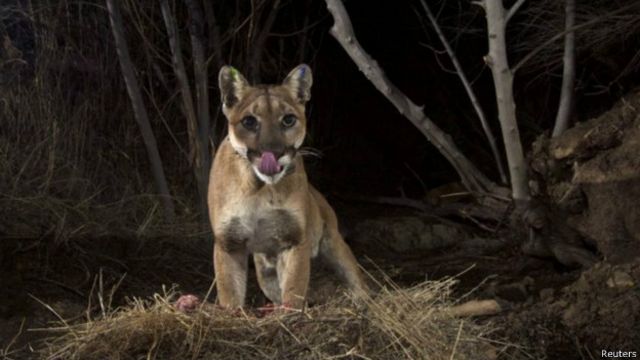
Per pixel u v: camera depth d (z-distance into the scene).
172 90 5.82
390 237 5.48
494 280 4.70
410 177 7.07
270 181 3.50
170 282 4.67
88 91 5.57
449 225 5.66
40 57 5.43
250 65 5.53
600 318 3.90
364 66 4.89
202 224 5.19
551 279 4.57
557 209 4.74
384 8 7.66
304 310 3.36
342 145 7.18
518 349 3.75
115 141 5.61
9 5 5.58
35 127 5.28
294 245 3.78
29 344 3.71
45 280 4.39
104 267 4.61
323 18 6.46
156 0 5.68
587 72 6.49
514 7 4.47
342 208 6.40
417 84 7.67
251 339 3.26
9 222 4.71
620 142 4.52
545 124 6.75
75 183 5.18
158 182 5.24
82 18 5.59
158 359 3.23
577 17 5.41
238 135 3.58
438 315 3.46
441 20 6.80
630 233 4.34
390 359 3.22
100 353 3.27
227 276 3.76
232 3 6.23
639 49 5.80
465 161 5.35
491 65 4.56
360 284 4.26
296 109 3.63
